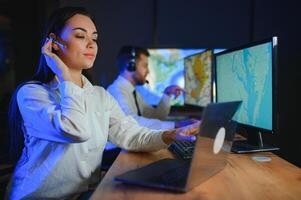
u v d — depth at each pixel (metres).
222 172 1.00
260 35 3.08
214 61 1.70
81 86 1.31
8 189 1.23
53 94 1.22
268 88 1.18
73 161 1.20
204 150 0.84
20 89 1.21
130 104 2.31
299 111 2.91
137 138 1.28
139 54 2.43
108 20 3.14
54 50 1.25
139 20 3.13
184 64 2.51
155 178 0.88
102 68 3.16
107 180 0.91
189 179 0.80
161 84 2.81
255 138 1.35
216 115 0.84
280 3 3.04
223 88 1.60
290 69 2.99
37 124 1.13
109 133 1.38
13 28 3.33
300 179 0.93
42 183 1.17
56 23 1.22
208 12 3.10
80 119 1.09
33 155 1.19
